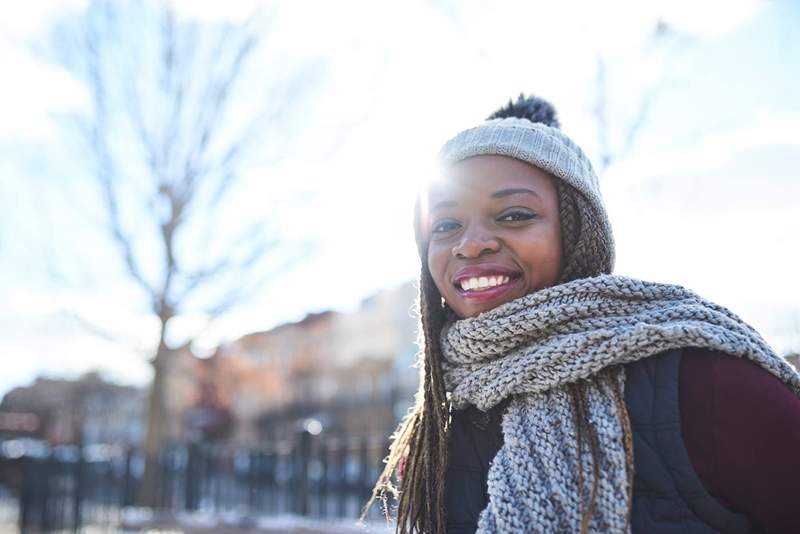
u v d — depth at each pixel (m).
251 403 35.28
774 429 1.14
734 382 1.18
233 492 6.76
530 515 1.23
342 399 31.97
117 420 34.06
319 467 5.70
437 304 1.56
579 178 1.41
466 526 1.38
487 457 1.40
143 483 7.61
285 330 35.16
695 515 1.17
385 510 1.63
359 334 32.38
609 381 1.27
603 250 1.44
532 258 1.39
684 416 1.19
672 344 1.23
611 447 1.21
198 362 31.61
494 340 1.36
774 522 1.14
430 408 1.49
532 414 1.32
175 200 10.73
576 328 1.32
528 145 1.42
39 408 32.31
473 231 1.42
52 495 8.11
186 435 34.91
